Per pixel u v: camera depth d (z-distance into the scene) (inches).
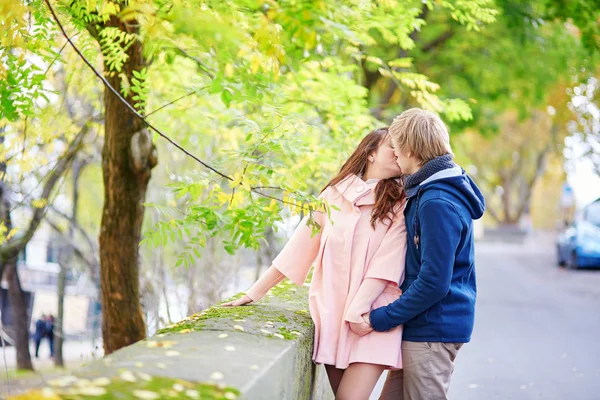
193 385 89.1
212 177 153.5
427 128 131.0
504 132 1360.7
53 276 745.0
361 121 248.2
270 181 154.6
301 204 140.6
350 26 197.5
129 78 210.4
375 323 130.7
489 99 590.2
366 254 138.3
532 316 455.8
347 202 143.7
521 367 298.7
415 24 235.9
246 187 146.1
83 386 85.5
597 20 361.4
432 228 124.6
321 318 138.3
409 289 127.4
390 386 142.7
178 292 335.3
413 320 131.1
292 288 185.2
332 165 234.8
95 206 601.3
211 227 161.5
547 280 716.7
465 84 581.6
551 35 537.6
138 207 227.1
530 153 1528.1
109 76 206.5
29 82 182.4
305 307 158.9
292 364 118.6
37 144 269.1
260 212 157.6
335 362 136.8
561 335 382.6
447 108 255.9
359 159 144.9
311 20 131.3
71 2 173.3
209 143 278.5
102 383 87.1
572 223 907.4
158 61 233.8
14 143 255.3
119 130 218.8
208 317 136.8
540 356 322.7
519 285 661.3
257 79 160.7
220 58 130.0
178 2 122.8
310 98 242.4
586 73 553.3
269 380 101.7
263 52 129.2
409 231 132.6
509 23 419.5
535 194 2139.5
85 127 290.2
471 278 134.4
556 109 633.6
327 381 176.7
